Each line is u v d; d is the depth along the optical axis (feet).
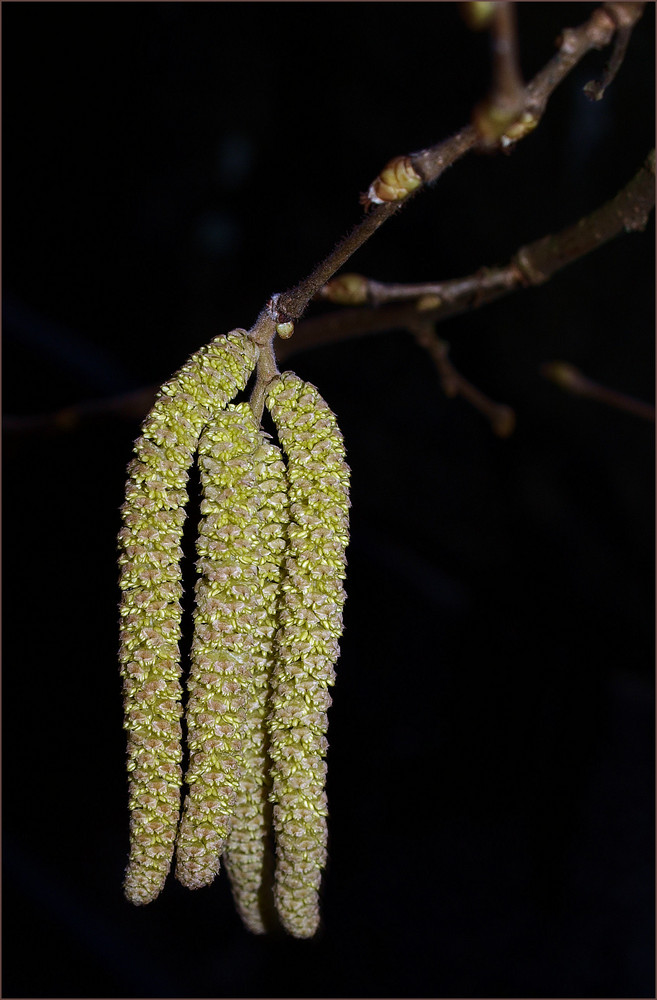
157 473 1.06
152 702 1.06
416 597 2.81
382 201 1.04
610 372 2.37
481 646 2.71
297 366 2.72
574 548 2.55
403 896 2.43
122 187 2.85
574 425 2.45
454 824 2.55
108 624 2.68
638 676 2.53
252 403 1.08
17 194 2.80
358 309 1.40
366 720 2.71
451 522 2.72
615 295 2.30
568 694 2.56
